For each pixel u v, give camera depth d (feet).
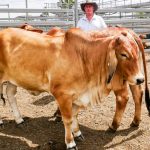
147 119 17.84
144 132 16.28
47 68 14.05
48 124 17.66
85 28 19.77
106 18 48.44
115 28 15.46
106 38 13.55
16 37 15.02
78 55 13.60
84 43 13.61
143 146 14.90
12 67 15.06
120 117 15.93
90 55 13.55
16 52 14.82
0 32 15.80
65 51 13.70
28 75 14.64
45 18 44.70
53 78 13.88
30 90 15.33
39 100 22.21
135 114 16.62
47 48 14.11
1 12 34.91
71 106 13.93
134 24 46.16
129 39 13.87
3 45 15.23
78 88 13.76
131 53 13.12
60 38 14.33
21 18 45.34
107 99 21.76
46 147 14.85
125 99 15.56
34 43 14.44
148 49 39.99
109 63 13.21
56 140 15.60
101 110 19.53
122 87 15.24
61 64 13.65
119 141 15.42
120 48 13.12
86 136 15.97
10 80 15.79
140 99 16.42
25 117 18.48
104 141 15.43
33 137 16.01
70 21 36.99
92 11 19.61
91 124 17.44
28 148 14.82
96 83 13.80
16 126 17.37
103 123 17.52
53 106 20.92
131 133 16.19
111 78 13.41
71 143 14.30
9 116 18.94
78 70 13.56
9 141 15.53
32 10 35.96
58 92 13.84
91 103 14.19
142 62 15.57
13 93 17.52
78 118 18.30
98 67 13.57
